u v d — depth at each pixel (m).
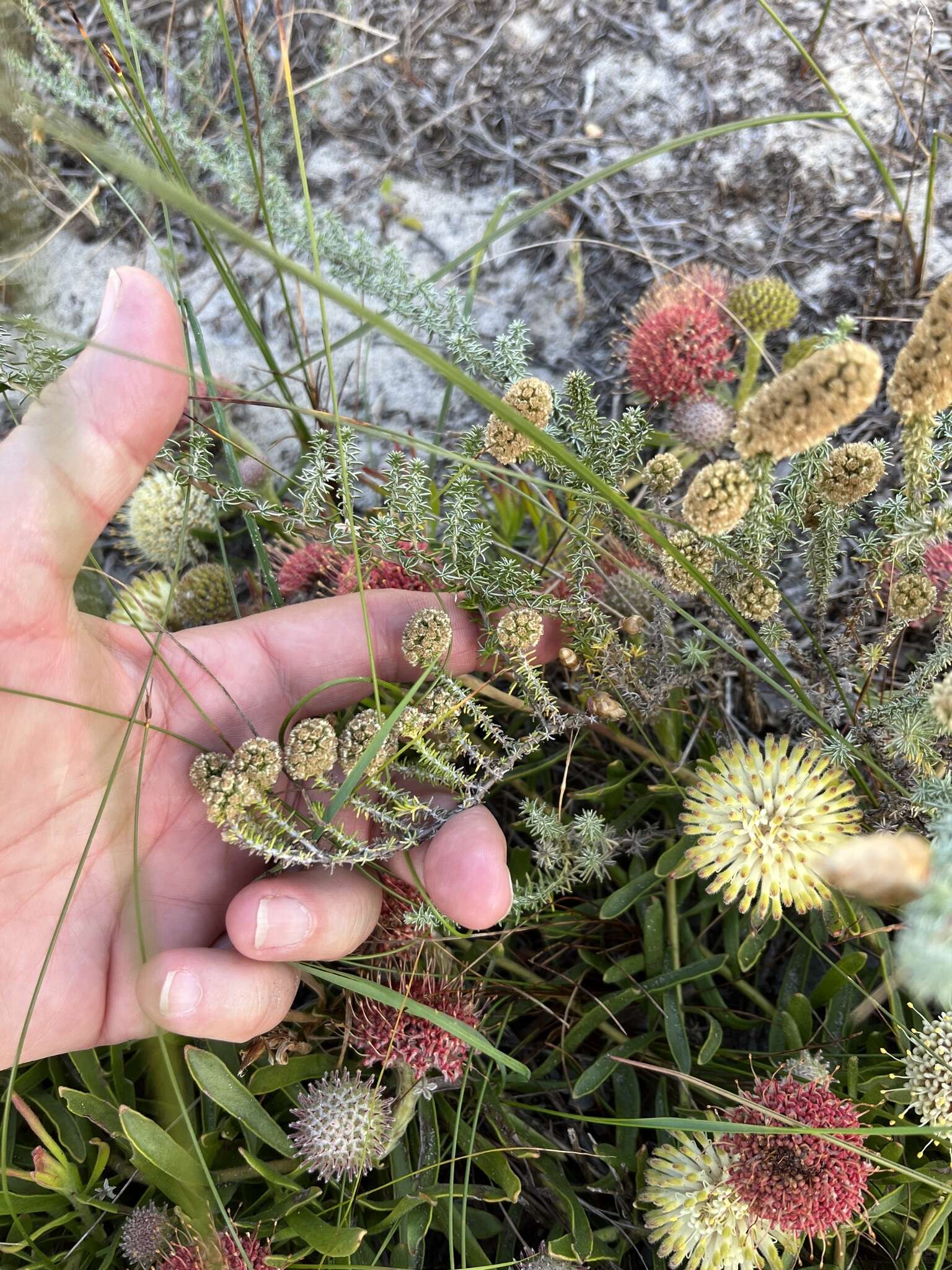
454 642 0.25
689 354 0.29
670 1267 0.22
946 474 0.29
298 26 0.39
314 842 0.21
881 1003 0.25
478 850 0.21
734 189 0.37
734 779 0.23
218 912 0.24
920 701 0.21
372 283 0.26
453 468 0.27
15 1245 0.23
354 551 0.20
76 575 0.21
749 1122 0.21
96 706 0.22
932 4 0.36
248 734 0.25
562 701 0.28
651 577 0.26
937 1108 0.21
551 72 0.39
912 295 0.34
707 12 0.37
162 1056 0.19
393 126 0.39
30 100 0.19
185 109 0.39
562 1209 0.24
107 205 0.39
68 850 0.22
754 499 0.19
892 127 0.36
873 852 0.15
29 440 0.20
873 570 0.23
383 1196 0.25
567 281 0.37
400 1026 0.23
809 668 0.25
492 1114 0.25
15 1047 0.22
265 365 0.38
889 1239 0.23
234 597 0.29
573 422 0.23
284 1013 0.22
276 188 0.28
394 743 0.21
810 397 0.17
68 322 0.39
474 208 0.38
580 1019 0.26
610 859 0.26
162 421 0.20
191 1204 0.19
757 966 0.27
